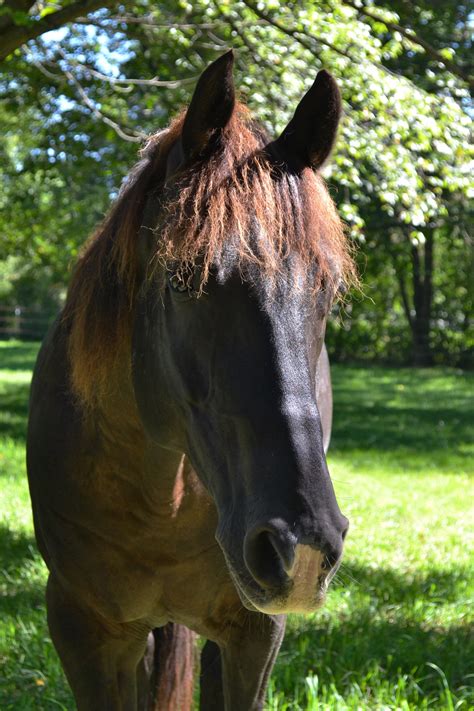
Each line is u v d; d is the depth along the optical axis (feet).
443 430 42.91
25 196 38.73
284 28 19.61
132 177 8.21
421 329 78.79
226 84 6.95
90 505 8.54
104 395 8.18
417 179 19.72
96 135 29.12
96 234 8.77
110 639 8.93
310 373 6.45
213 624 8.88
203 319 6.61
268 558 6.03
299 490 5.97
